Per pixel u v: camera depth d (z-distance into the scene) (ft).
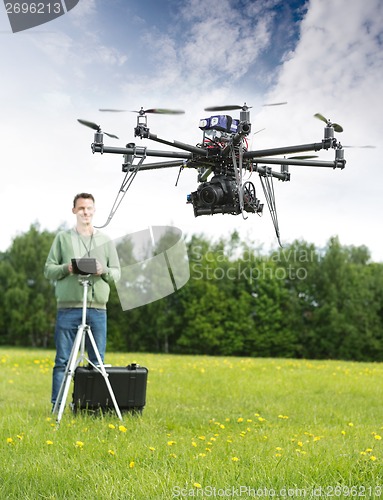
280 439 16.88
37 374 35.35
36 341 149.69
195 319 138.10
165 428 18.70
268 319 137.49
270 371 40.73
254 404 25.81
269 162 19.75
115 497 11.00
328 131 18.26
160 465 13.34
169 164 20.20
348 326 133.18
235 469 12.69
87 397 19.39
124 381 19.80
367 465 13.05
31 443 14.73
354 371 42.52
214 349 141.28
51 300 147.95
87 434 15.97
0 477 11.84
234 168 18.15
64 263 21.24
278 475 12.19
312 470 12.63
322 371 41.98
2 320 146.72
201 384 32.42
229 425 19.71
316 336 137.08
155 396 27.07
